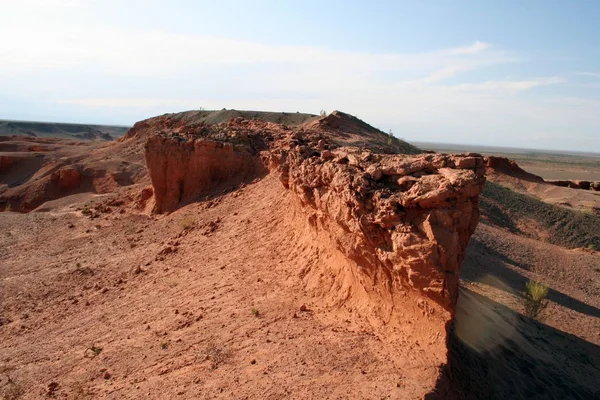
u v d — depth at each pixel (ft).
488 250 100.32
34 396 38.60
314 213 47.44
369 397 27.40
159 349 41.32
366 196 34.68
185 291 54.65
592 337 57.47
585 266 103.76
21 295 69.46
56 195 185.06
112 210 120.16
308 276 45.88
